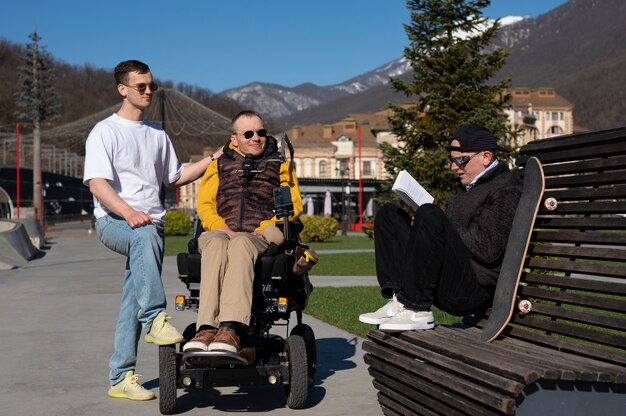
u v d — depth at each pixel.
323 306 10.65
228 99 164.62
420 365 4.04
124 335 5.78
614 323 3.63
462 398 3.66
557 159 4.38
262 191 5.53
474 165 4.81
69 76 164.00
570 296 3.94
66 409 5.45
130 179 5.75
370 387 6.00
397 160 19.20
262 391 6.00
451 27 18.62
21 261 19.61
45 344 8.08
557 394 3.38
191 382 5.18
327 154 101.88
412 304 4.44
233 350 4.70
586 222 3.97
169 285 14.47
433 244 4.37
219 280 4.93
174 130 87.50
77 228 60.19
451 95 18.38
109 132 5.68
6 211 42.72
